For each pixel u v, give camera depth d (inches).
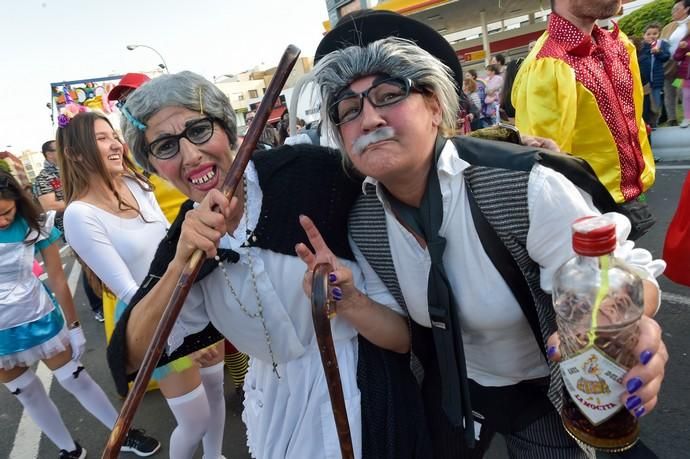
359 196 46.9
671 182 182.7
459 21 502.9
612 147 69.4
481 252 39.3
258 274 45.4
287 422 49.1
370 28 43.4
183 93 42.0
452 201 39.0
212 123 43.6
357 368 49.1
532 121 69.2
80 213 68.2
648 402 28.1
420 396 50.1
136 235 73.6
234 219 46.0
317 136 58.9
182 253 37.2
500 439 82.0
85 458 99.0
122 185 77.0
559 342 32.9
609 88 68.6
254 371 55.4
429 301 41.4
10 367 85.3
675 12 251.6
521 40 569.9
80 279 263.9
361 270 50.3
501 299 40.6
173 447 72.6
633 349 28.7
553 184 35.8
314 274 38.1
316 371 48.8
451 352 41.8
